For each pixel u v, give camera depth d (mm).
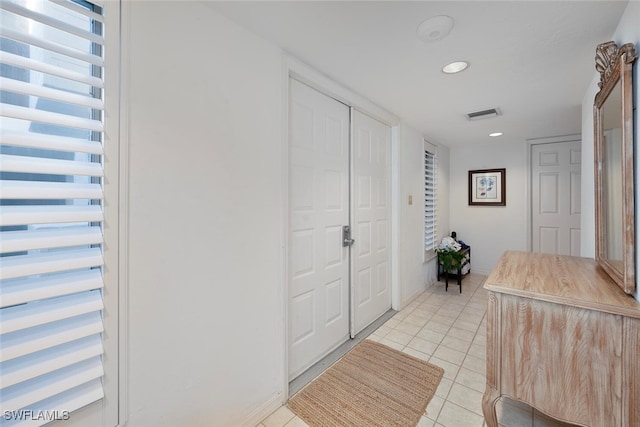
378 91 2186
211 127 1259
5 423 793
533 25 1353
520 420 1495
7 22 809
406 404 1627
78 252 914
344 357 2129
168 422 1133
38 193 803
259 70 1464
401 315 2887
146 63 1046
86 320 920
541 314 1190
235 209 1365
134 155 1018
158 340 1097
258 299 1483
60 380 857
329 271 2186
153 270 1077
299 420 1516
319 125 2041
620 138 1190
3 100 835
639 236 1053
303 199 1931
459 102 2412
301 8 1243
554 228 3691
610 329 1049
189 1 1177
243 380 1415
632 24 1145
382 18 1312
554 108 2549
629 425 1012
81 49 951
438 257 3928
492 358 1308
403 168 3062
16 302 774
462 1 1191
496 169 4113
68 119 863
